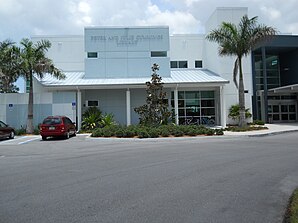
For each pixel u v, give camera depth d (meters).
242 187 6.93
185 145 15.84
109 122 26.80
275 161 10.28
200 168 9.24
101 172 8.91
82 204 5.83
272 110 35.56
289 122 34.81
